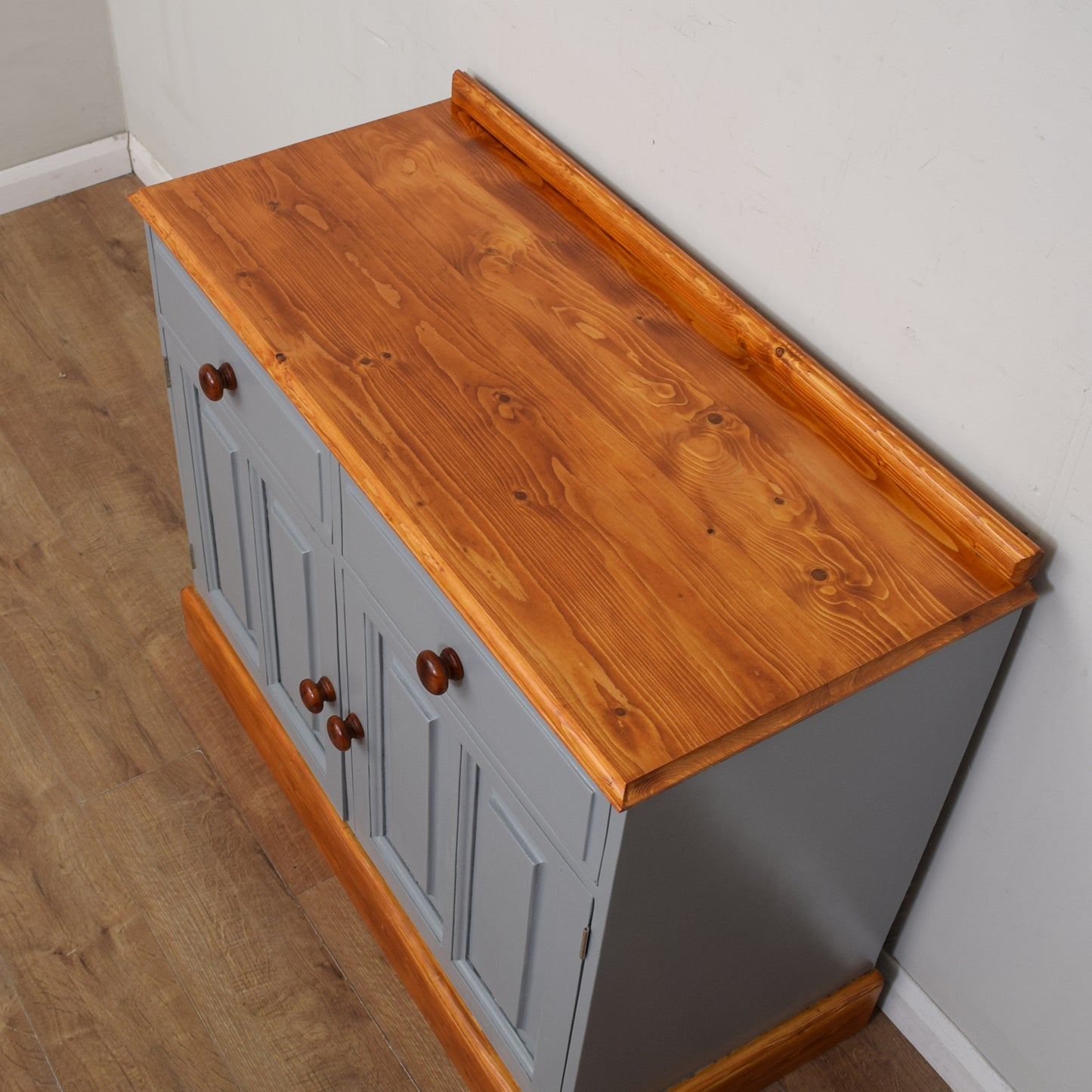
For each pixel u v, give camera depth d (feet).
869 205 4.07
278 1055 5.47
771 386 4.50
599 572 3.85
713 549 3.95
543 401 4.36
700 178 4.69
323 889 6.02
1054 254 3.59
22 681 6.72
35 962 5.67
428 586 4.08
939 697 4.11
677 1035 4.76
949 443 4.17
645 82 4.73
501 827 4.25
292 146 5.36
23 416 8.02
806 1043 5.43
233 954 5.76
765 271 4.60
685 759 3.46
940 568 3.98
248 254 4.82
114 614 7.06
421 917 5.30
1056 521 3.93
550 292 4.78
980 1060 5.34
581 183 5.09
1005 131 3.57
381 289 4.72
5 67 8.91
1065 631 4.08
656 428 4.31
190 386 5.48
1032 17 3.38
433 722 4.48
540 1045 4.65
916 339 4.12
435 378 4.40
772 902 4.44
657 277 4.89
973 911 5.02
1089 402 3.67
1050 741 4.33
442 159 5.38
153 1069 5.38
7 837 6.08
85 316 8.71
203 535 6.09
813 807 4.13
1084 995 4.70
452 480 4.08
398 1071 5.45
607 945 3.95
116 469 7.77
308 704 5.32
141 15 8.63
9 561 7.25
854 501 4.15
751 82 4.28
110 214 9.55
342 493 4.42
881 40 3.78
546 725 3.66
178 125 8.98
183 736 6.55
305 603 5.23
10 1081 5.31
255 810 6.28
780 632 3.76
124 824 6.18
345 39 6.53
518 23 5.23
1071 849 4.46
